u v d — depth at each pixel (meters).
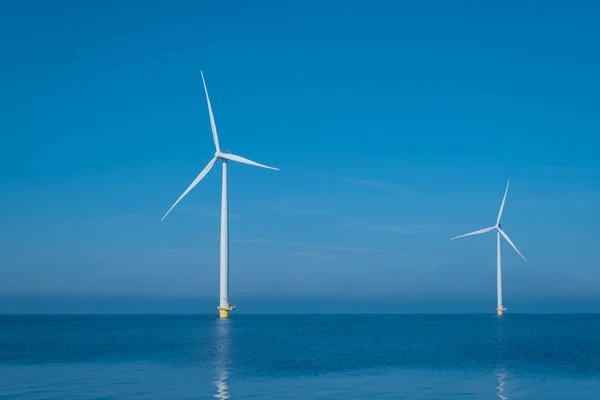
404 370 55.09
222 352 73.56
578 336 115.12
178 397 40.47
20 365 59.09
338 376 50.81
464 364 60.50
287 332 128.25
